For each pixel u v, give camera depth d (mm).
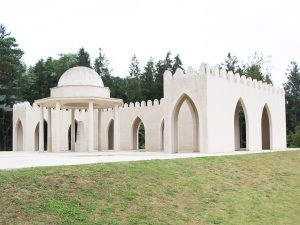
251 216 13719
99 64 75500
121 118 45781
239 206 14406
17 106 45688
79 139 35750
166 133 28812
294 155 27188
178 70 28359
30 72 72875
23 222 9953
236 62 73812
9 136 63500
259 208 14750
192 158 19656
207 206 13617
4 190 11148
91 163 15383
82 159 19328
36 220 10133
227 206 14094
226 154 23797
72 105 35656
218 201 14336
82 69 33000
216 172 18062
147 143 42812
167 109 28922
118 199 12195
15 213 10258
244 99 30875
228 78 29000
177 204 13062
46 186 11898
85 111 47312
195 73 27234
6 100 60625
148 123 42750
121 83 77062
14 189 11312
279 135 36719
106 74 74312
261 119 33625
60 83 32812
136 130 45250
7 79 59594
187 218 12156
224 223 12406
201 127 26500
